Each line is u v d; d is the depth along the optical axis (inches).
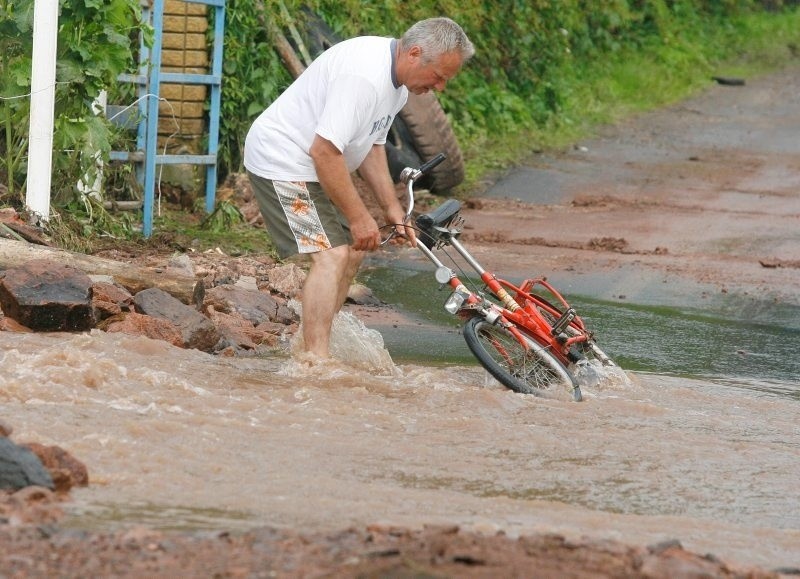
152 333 752.3
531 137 2212.1
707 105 2775.6
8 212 960.3
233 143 1489.9
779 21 3663.9
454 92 2180.1
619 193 1758.1
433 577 306.7
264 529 363.9
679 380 797.2
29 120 1026.7
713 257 1330.0
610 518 447.8
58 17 1020.5
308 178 708.0
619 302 1093.1
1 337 700.7
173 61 1390.3
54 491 405.4
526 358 716.7
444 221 734.5
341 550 337.1
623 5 2979.8
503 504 455.5
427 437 565.9
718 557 381.1
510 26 2407.7
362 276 1141.1
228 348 780.0
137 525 372.8
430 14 2121.1
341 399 635.5
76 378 596.1
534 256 1294.3
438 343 877.2
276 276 1003.3
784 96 2947.8
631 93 2783.0
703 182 1868.8
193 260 1064.2
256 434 535.2
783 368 866.8
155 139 1176.2
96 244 1079.0
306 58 1578.5
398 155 1621.6
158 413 551.2
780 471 555.8
